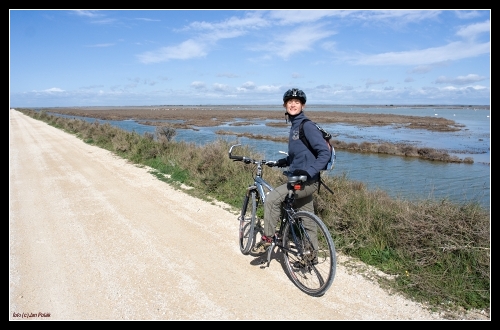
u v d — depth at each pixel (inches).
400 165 635.5
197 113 3535.9
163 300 137.2
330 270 132.4
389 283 144.9
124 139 586.2
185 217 238.2
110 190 315.9
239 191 284.7
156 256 176.9
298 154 139.4
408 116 2984.7
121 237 202.7
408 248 159.6
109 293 142.6
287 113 142.7
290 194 143.3
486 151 823.7
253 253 180.5
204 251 182.7
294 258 150.2
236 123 1836.9
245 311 129.6
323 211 202.8
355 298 136.2
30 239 201.2
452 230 153.4
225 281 151.6
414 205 183.6
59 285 149.3
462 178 512.4
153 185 334.3
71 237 203.6
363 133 1316.4
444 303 130.0
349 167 614.9
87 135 810.8
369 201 195.9
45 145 696.4
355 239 177.9
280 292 142.5
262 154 360.8
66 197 293.4
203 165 339.3
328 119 2349.9
